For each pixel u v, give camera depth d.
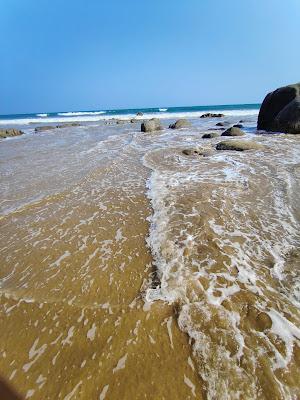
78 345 3.31
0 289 4.33
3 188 9.02
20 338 3.47
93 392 2.79
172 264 4.59
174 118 42.50
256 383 2.74
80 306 3.89
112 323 3.57
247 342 3.15
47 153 14.99
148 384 2.83
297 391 2.66
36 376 2.98
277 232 5.39
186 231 5.56
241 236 5.30
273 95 19.25
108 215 6.64
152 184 8.52
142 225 6.03
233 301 3.74
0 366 3.12
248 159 10.99
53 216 6.75
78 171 10.59
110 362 3.08
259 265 4.45
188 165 10.66
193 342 3.21
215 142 15.62
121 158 12.48
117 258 4.92
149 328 3.45
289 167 9.48
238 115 43.50
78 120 50.00
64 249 5.31
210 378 2.82
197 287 4.03
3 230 6.18
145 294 4.00
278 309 3.57
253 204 6.67
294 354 3.00
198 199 7.09
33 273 4.66
